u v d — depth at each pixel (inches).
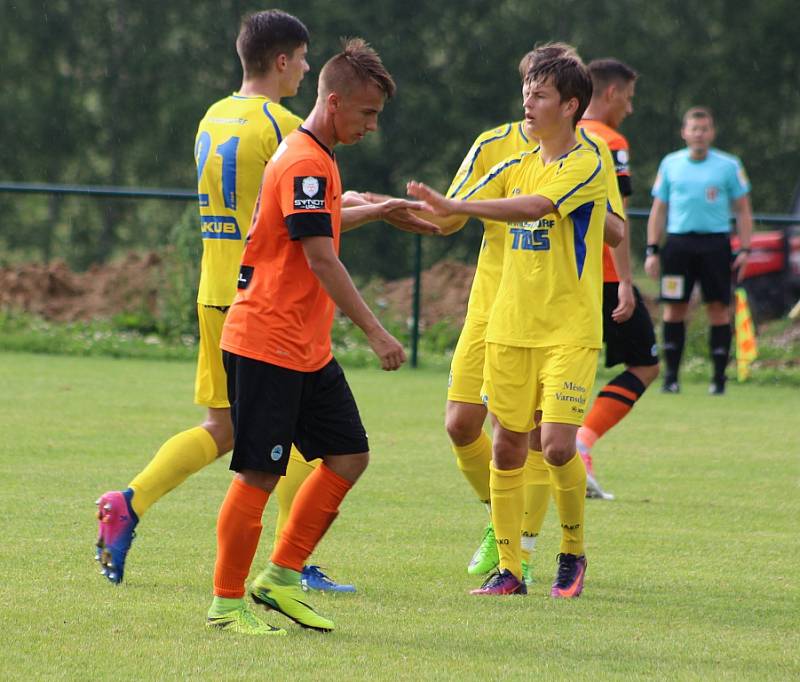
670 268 1786.4
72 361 1929.1
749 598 744.3
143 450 1199.6
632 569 818.8
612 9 4901.6
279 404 633.0
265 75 813.9
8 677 549.3
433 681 557.3
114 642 605.3
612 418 1071.6
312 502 649.6
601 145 816.3
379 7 4677.7
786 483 1147.9
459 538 892.0
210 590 717.3
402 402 1603.1
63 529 866.1
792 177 4872.0
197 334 2113.7
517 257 745.0
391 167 4702.3
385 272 3454.7
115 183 4800.7
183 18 4822.8
